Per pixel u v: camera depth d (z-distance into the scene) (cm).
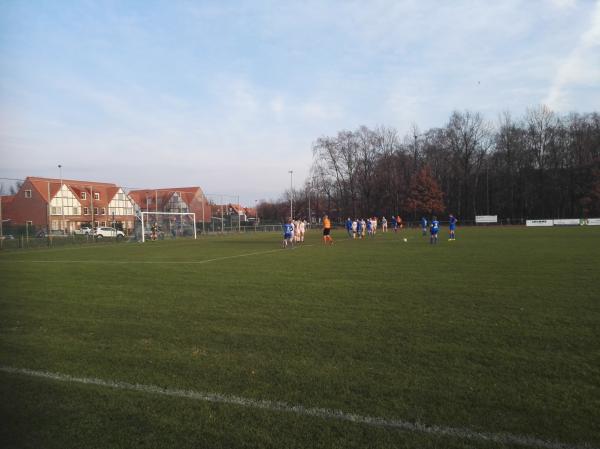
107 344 612
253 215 13125
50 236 3431
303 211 8844
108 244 3609
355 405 403
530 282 1036
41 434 364
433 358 523
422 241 2866
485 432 350
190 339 626
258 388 447
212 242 3516
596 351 536
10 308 865
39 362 542
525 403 399
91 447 343
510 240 2723
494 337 600
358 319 716
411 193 6894
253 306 838
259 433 358
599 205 6028
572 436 342
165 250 2584
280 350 567
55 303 915
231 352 564
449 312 750
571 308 758
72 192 4925
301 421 377
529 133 6812
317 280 1151
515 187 6875
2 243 3031
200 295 971
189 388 452
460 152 7112
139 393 443
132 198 5631
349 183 7512
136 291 1048
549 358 515
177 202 6053
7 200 4819
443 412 385
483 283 1038
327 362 518
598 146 6500
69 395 441
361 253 1978
